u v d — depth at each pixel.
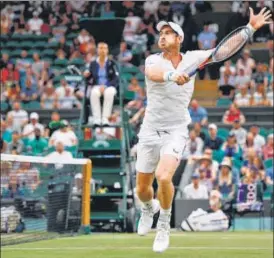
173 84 10.45
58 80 32.50
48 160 17.41
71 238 16.47
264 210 21.28
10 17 36.50
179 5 34.47
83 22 24.56
